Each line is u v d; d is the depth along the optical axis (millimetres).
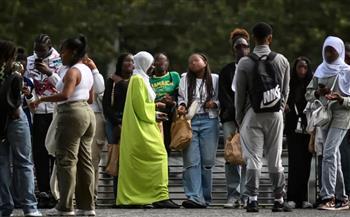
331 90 27219
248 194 26047
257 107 25406
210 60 63594
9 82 23609
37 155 28141
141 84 28062
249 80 25547
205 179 28812
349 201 28219
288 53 64000
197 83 28750
